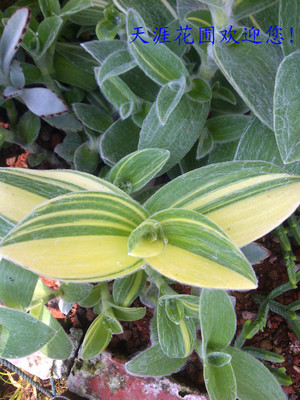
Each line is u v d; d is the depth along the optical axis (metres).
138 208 0.13
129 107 0.21
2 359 0.22
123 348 0.26
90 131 0.26
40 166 0.31
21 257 0.11
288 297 0.26
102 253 0.13
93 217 0.12
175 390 0.24
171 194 0.14
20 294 0.18
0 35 0.26
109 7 0.22
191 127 0.21
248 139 0.18
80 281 0.12
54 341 0.20
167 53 0.18
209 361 0.17
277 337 0.26
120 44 0.21
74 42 0.29
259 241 0.27
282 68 0.14
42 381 0.28
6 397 0.29
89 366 0.25
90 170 0.26
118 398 0.24
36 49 0.24
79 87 0.29
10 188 0.14
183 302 0.18
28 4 0.28
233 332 0.17
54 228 0.12
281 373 0.23
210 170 0.14
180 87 0.19
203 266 0.12
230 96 0.23
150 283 0.23
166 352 0.18
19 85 0.24
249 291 0.26
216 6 0.14
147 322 0.27
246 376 0.18
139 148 0.20
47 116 0.24
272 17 0.19
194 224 0.13
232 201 0.14
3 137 0.25
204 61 0.19
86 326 0.28
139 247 0.13
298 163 0.17
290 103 0.13
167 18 0.22
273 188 0.13
